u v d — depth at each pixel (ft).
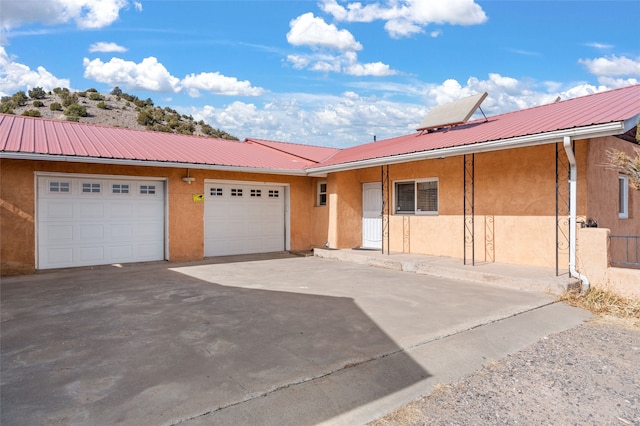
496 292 22.13
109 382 11.17
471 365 12.53
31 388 10.82
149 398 10.22
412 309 18.76
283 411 9.68
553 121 24.49
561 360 12.94
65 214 31.24
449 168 32.73
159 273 29.48
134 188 34.35
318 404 10.03
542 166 26.63
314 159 46.62
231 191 39.75
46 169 29.94
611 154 25.90
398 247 37.32
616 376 11.75
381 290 23.09
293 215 43.11
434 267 27.78
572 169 22.22
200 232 36.96
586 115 23.45
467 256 31.24
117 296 21.86
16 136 31.40
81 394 10.45
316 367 12.21
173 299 21.11
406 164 36.45
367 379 11.45
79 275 28.55
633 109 21.25
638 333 15.52
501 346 14.14
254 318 17.47
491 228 29.53
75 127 40.34
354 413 9.64
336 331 15.64
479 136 27.27
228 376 11.57
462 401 10.30
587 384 11.24
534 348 13.99
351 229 41.04
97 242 32.63
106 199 32.99
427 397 10.50
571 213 22.35
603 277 20.56
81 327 16.28
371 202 40.68
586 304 19.20
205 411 9.60
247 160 39.86
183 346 14.03
